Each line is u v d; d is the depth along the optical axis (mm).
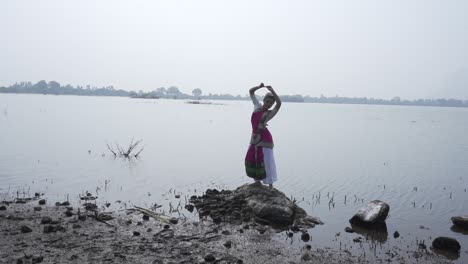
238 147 25281
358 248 7746
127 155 19703
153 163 18125
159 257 6770
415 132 44188
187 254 6973
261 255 7102
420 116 107125
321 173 16734
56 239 7418
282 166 18438
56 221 8438
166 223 8805
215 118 63562
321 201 11875
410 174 16938
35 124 36531
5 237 7406
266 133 10070
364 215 9352
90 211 9578
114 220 8859
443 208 11281
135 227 8430
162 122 48906
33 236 7527
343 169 17922
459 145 29922
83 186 12703
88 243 7297
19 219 8617
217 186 13500
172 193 12141
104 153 20500
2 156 18078
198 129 39500
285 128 46031
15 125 34500
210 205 10000
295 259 7000
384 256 7332
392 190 13633
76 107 83562
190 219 9242
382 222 9445
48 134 28438
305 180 15133
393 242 8195
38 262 6297
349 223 9586
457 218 9602
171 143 26641
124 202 10797
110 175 14766
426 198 12508
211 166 17703
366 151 25062
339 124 57188
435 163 20391
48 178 13727
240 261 6668
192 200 11023
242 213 9406
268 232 8422
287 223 9000
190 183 13844
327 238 8297
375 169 18062
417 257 7324
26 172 14648
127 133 32250
